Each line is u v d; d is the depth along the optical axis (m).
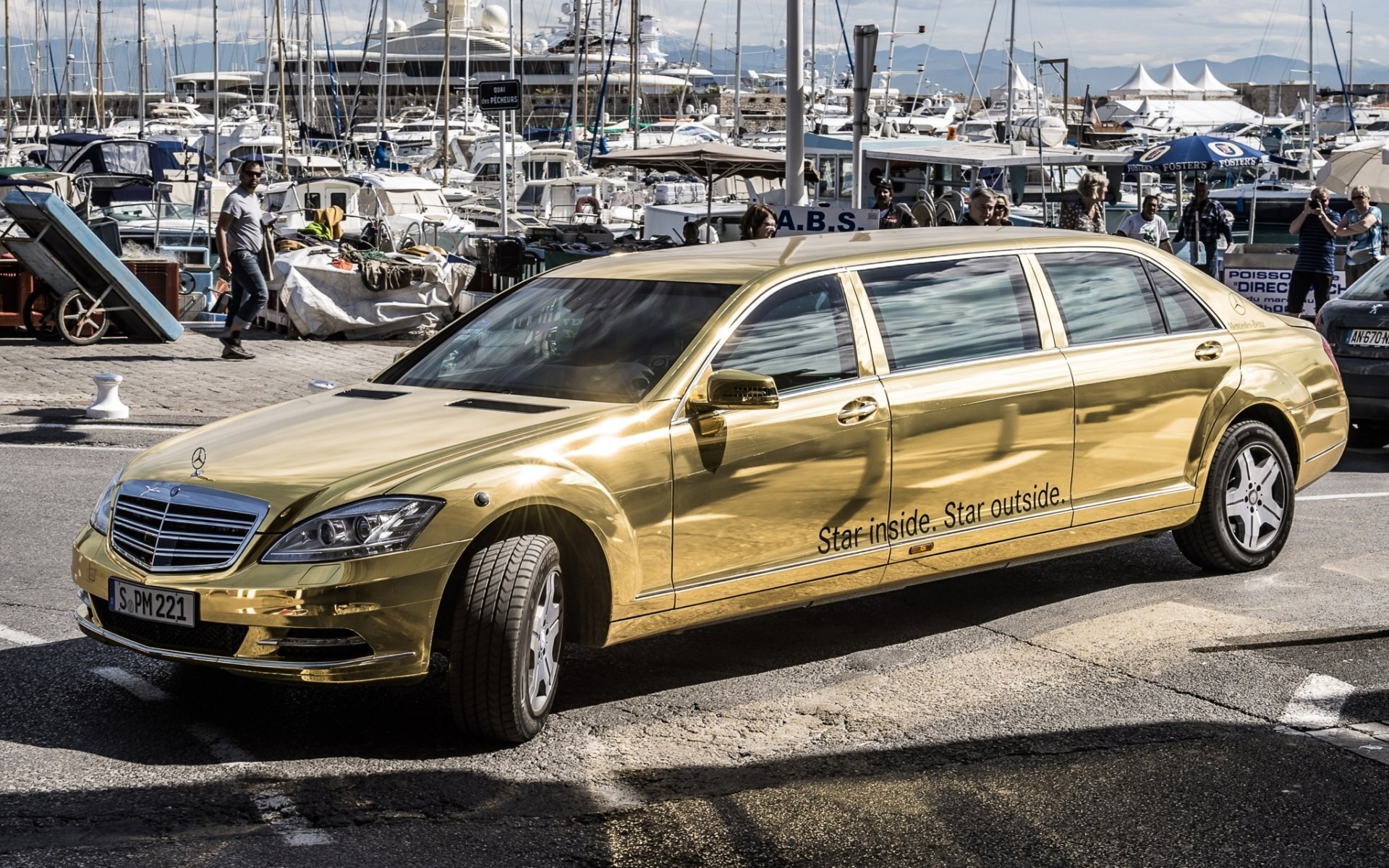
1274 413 7.56
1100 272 6.97
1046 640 6.46
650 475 5.35
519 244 22.36
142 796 4.62
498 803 4.60
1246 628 6.61
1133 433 6.85
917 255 6.39
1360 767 4.98
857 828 4.44
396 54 93.75
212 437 5.59
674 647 6.37
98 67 69.62
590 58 88.50
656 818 4.50
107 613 5.21
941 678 5.93
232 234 15.80
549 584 5.14
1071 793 4.73
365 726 5.32
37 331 17.42
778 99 94.94
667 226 29.22
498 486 4.99
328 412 5.69
